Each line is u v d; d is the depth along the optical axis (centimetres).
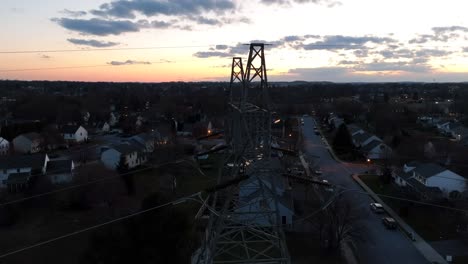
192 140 7106
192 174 4716
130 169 4400
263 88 1745
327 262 2456
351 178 4553
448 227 2970
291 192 3706
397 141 5856
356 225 2833
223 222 1848
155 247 2145
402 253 2592
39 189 3606
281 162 4275
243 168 1792
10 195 3584
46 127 7144
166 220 2212
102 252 2088
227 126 2184
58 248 2742
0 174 4138
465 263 2422
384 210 3409
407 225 3073
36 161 4272
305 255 2550
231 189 1767
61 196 3559
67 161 4397
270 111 1725
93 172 3756
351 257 2534
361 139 6347
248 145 1722
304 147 6253
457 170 4406
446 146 5159
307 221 3067
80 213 3450
